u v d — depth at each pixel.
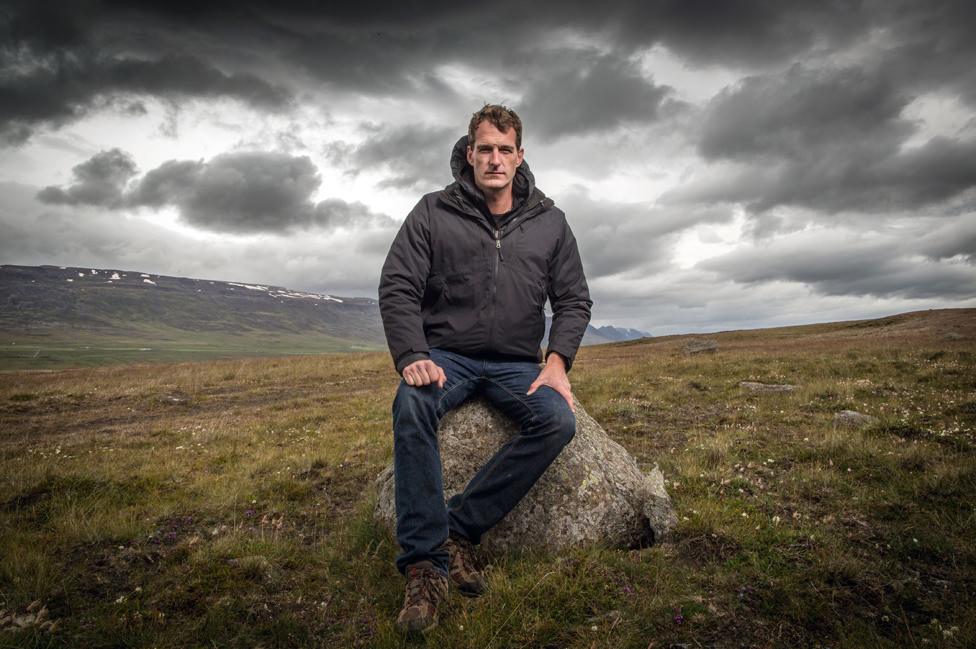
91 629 2.81
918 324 49.94
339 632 2.77
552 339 3.52
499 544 3.57
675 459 6.12
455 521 3.11
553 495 3.67
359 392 17.11
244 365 26.22
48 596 3.16
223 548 3.79
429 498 2.87
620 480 3.94
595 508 3.66
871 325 59.75
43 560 3.56
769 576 3.09
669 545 3.58
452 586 2.94
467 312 3.40
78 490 5.86
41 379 21.11
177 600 3.10
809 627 2.59
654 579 3.05
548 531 3.57
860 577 3.05
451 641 2.48
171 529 4.44
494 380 3.43
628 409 9.91
